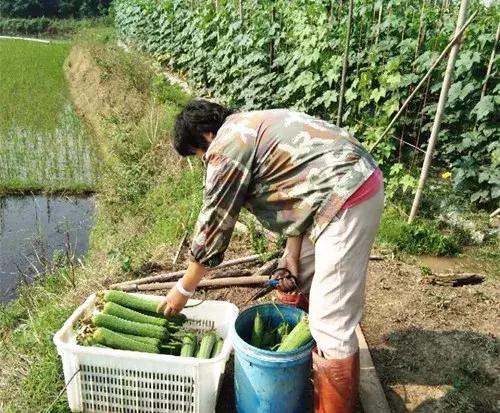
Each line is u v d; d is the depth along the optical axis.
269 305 2.86
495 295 4.13
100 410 2.92
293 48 7.78
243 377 2.63
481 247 5.08
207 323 3.22
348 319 2.45
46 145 10.70
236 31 9.33
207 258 2.52
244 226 5.09
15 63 19.14
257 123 2.41
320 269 2.42
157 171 7.98
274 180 2.42
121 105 11.38
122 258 4.70
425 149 6.52
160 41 14.70
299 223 2.45
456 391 3.07
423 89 6.40
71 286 4.65
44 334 3.77
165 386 2.78
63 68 18.70
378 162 5.84
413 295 4.06
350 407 2.56
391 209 5.52
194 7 12.29
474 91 5.93
